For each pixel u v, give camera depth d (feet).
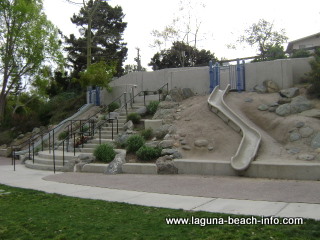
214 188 28.91
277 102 45.91
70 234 18.66
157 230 18.69
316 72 44.04
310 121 39.40
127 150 43.29
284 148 37.14
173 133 44.70
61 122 70.08
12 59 89.40
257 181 30.96
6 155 70.18
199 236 17.39
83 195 28.89
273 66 51.03
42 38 90.94
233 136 41.27
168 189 29.58
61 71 103.96
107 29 129.49
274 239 16.35
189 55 144.46
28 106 131.03
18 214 23.39
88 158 43.14
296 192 25.93
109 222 20.61
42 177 39.93
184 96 57.06
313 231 17.07
